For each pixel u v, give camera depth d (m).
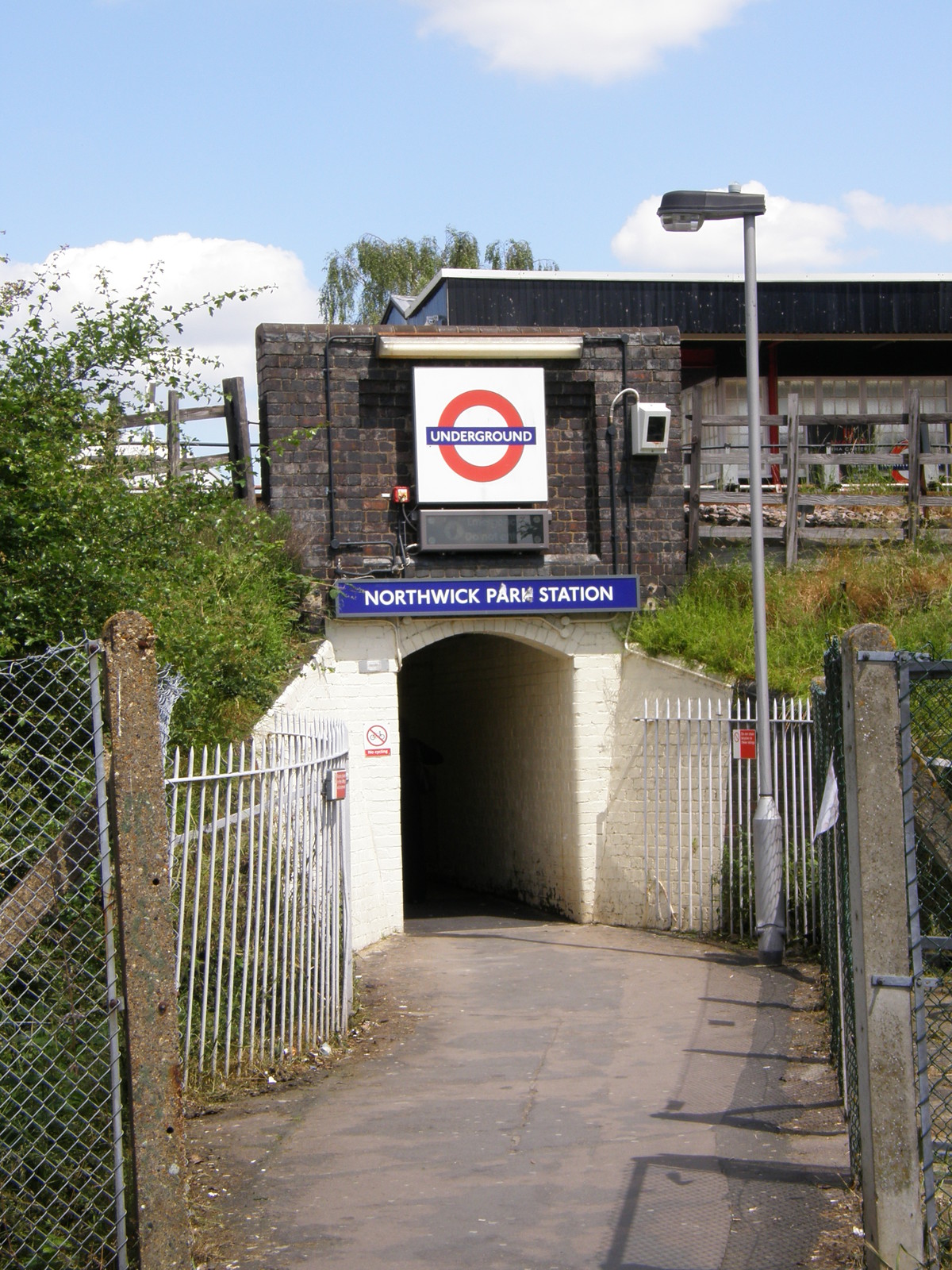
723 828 12.70
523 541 14.06
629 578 14.09
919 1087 4.27
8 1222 4.70
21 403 7.48
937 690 5.14
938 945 4.31
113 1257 4.49
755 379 11.26
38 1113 4.77
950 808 4.84
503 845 16.84
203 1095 6.82
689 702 12.88
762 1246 4.69
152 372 8.26
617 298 19.72
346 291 31.86
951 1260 4.34
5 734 5.76
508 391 14.05
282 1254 4.82
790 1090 6.86
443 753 19.45
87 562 7.26
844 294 20.16
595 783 14.13
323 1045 8.05
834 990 6.81
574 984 10.34
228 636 9.90
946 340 20.56
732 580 14.55
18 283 7.84
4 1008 4.80
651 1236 4.86
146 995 4.42
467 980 10.67
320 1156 5.98
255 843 7.46
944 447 18.23
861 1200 5.00
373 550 13.81
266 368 13.58
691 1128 6.24
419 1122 6.50
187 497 8.46
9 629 6.95
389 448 13.92
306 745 8.10
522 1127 6.38
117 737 4.46
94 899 4.77
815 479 17.97
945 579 14.11
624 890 13.76
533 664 15.51
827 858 7.21
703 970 10.77
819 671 12.73
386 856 13.45
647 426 14.17
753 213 11.06
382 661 13.54
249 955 7.41
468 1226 5.04
